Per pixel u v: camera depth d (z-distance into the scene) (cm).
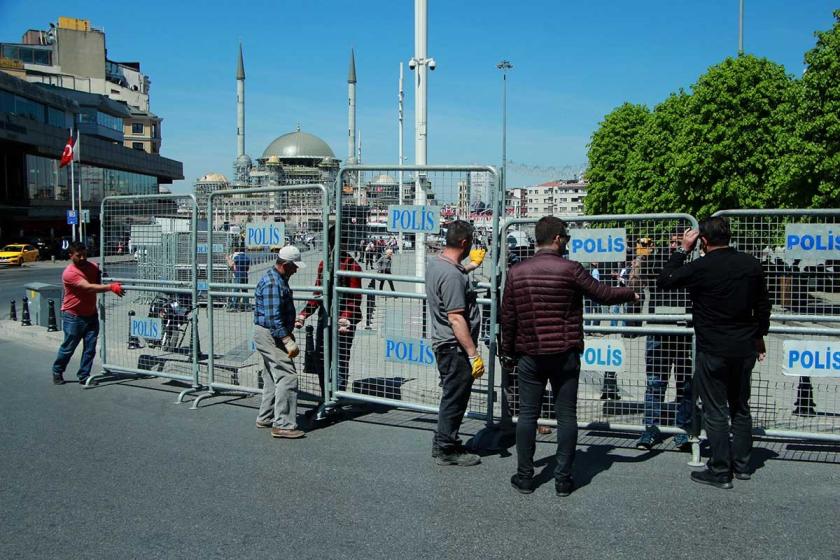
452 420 576
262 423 693
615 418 656
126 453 612
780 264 610
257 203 810
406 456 605
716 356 520
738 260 520
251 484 534
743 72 2105
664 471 566
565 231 529
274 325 646
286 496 509
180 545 428
